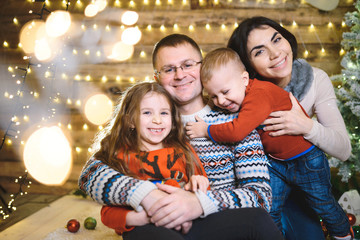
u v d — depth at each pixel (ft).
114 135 4.51
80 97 11.03
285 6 10.55
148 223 3.65
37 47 10.75
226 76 4.69
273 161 5.50
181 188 4.13
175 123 4.78
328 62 10.50
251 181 4.28
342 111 8.11
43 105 10.85
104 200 3.79
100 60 11.03
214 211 3.72
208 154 4.73
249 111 4.56
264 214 3.59
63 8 10.84
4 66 10.86
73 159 10.95
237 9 10.73
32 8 10.82
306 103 5.68
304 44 10.55
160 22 10.96
